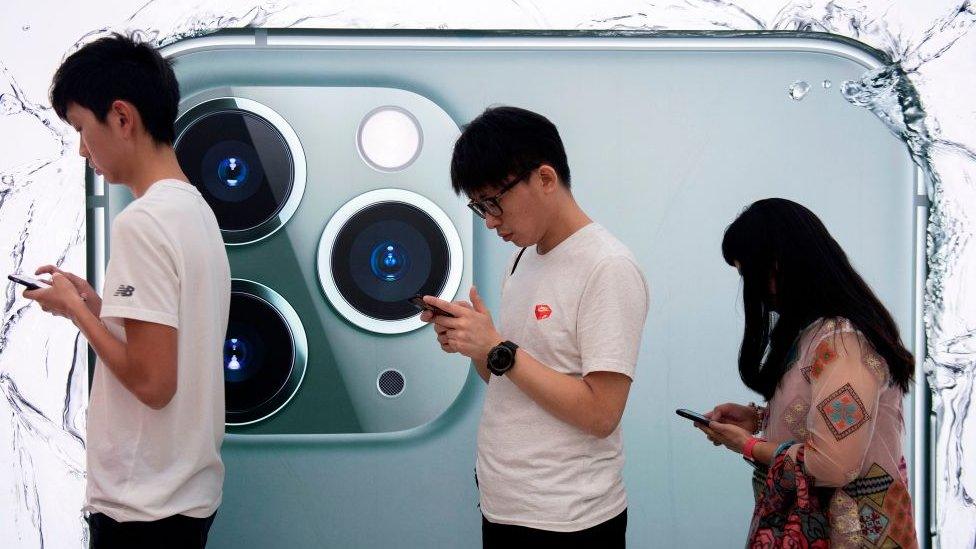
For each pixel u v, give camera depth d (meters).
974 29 1.60
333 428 1.50
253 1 1.56
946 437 1.58
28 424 1.53
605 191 1.54
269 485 1.49
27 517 1.54
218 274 1.07
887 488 1.05
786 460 1.05
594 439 1.02
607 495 1.03
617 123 1.54
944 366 1.57
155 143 1.05
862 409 1.00
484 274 1.52
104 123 1.01
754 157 1.55
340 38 1.50
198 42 1.49
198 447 1.02
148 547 0.98
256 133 1.49
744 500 1.55
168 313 0.96
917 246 1.56
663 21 1.59
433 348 1.51
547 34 1.53
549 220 1.02
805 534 1.04
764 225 1.10
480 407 1.52
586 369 0.98
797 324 1.07
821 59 1.55
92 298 1.12
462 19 1.57
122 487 0.98
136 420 0.99
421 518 1.51
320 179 1.50
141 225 0.96
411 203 1.51
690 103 1.54
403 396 1.51
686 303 1.55
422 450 1.51
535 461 1.01
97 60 1.00
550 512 0.99
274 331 1.50
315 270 1.50
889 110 1.57
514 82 1.53
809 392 1.07
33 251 1.53
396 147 1.52
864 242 1.56
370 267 1.51
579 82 1.53
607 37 1.53
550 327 1.01
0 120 1.54
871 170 1.56
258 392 1.49
